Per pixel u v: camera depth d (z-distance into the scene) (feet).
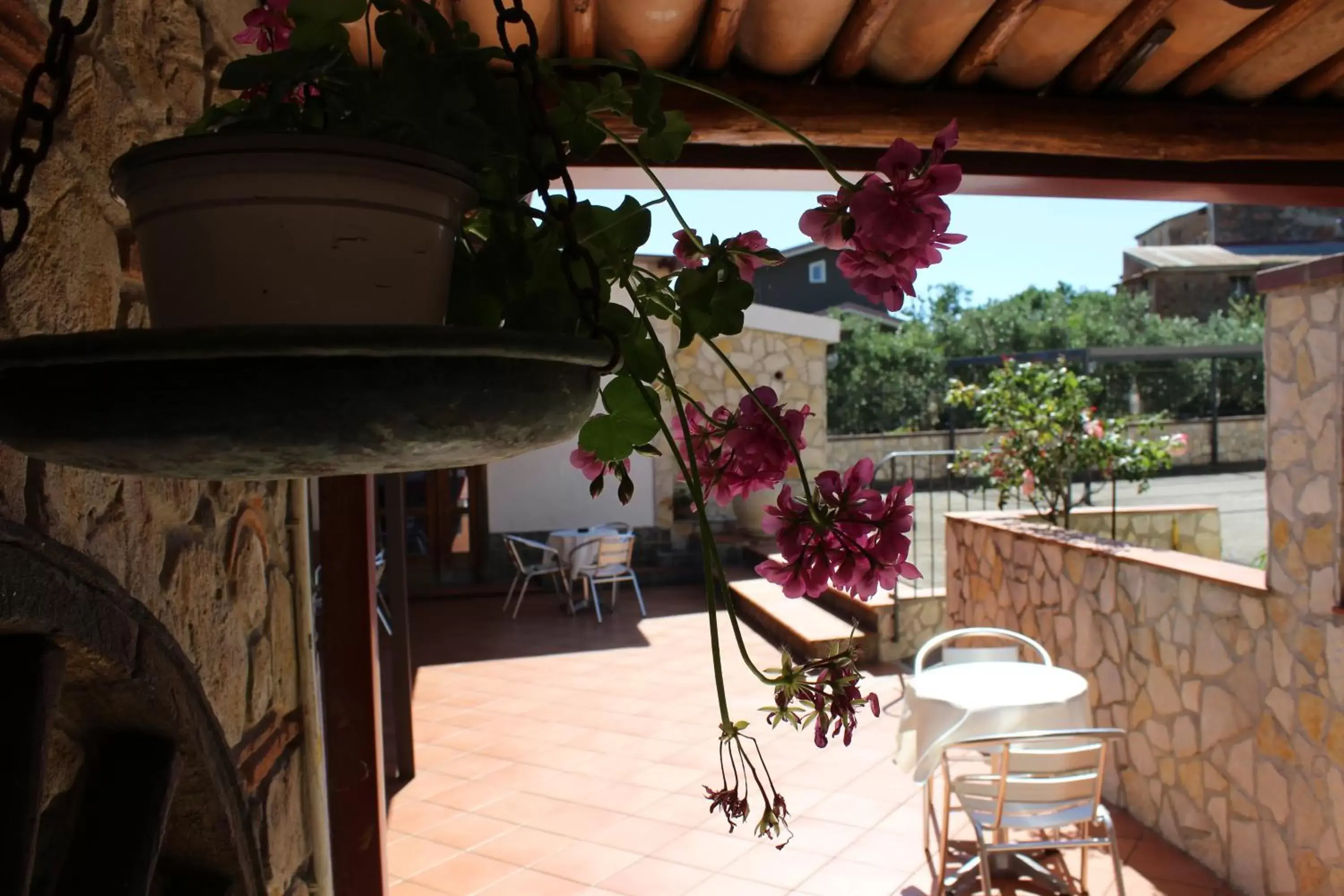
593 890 12.32
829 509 2.74
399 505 16.47
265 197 2.09
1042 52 7.68
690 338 2.85
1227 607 11.66
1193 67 7.95
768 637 26.07
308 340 1.76
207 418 1.83
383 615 29.63
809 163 8.29
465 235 2.74
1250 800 11.33
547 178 2.36
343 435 1.89
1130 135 8.30
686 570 34.09
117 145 3.90
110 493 3.67
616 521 34.40
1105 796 14.62
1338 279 9.73
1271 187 9.23
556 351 2.05
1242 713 11.41
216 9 5.13
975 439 57.31
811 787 15.40
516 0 2.30
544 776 16.21
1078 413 20.80
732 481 2.87
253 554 5.36
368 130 2.32
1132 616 13.73
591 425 2.68
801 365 35.94
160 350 1.74
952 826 13.83
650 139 2.86
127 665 3.53
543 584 33.17
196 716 4.16
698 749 17.35
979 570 19.35
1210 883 11.89
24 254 3.15
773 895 12.07
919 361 80.48
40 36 3.20
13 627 2.94
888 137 7.98
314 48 2.41
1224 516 37.88
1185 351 50.26
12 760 3.01
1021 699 11.57
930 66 7.79
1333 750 9.96
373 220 2.15
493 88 2.47
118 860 3.82
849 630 23.34
